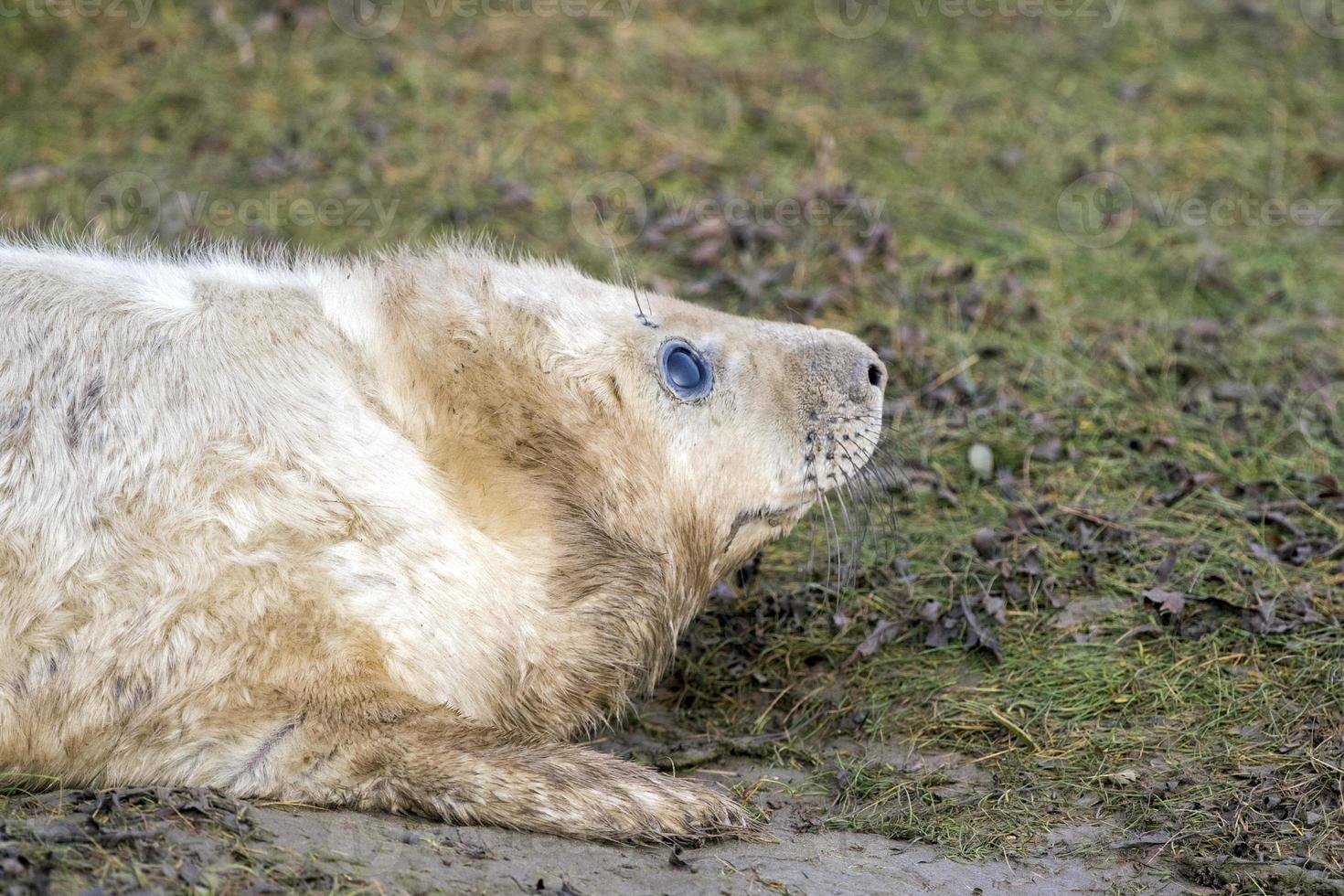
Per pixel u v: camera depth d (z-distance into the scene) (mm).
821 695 15461
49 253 13984
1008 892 11602
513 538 13008
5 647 11484
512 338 13367
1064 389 20844
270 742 11672
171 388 12344
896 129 28375
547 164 26266
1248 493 18156
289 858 10328
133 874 9781
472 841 11117
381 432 12781
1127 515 17766
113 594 11594
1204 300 23641
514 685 12875
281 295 13547
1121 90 30016
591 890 10641
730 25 31312
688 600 14258
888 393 20562
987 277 23766
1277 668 14820
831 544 17750
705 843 11898
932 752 14383
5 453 11875
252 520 11930
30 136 26078
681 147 27125
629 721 15297
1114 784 13438
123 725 11555
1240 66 31109
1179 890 11727
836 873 11617
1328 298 23703
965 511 18188
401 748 11633
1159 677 14953
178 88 27328
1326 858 12016
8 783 11586
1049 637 15766
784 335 14453
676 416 13773
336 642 11867
